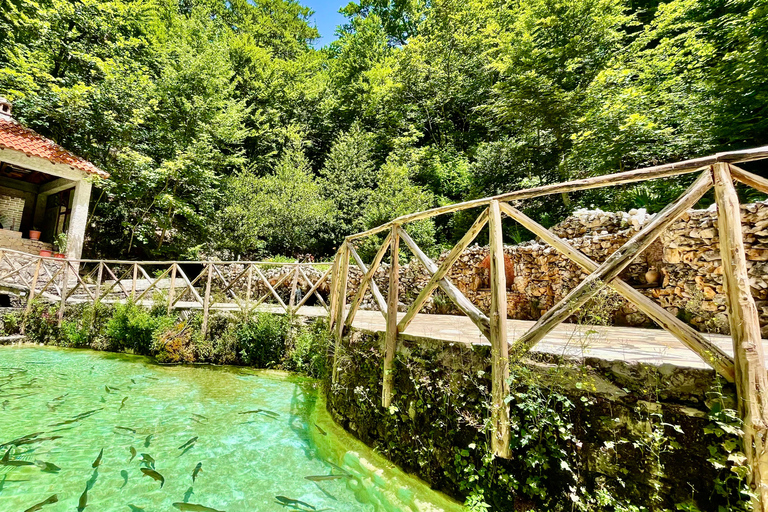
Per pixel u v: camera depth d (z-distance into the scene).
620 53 10.55
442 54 18.72
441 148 18.00
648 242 1.69
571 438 1.77
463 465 2.14
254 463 3.07
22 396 4.46
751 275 3.29
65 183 11.41
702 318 3.63
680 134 7.74
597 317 2.09
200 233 14.02
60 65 12.29
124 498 2.48
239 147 18.14
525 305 5.88
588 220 5.93
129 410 4.17
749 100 6.75
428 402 2.46
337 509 2.44
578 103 10.29
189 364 6.46
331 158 16.48
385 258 12.23
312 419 3.97
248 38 20.48
